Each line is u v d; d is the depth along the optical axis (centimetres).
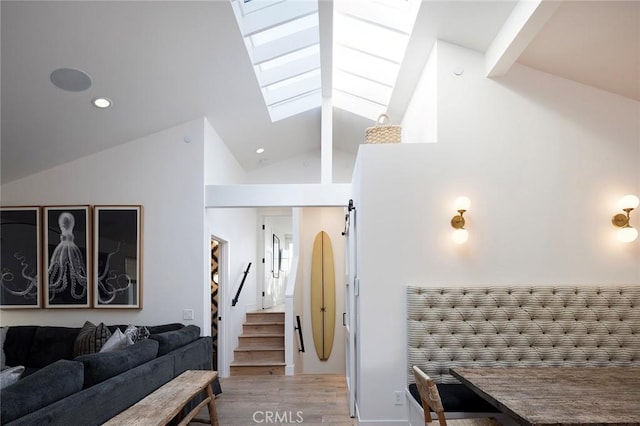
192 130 449
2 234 433
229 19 319
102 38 300
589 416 182
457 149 351
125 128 417
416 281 341
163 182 442
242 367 551
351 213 413
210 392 326
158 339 329
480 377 253
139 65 338
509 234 342
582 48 314
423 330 328
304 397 438
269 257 800
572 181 345
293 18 352
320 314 705
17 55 294
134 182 441
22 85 322
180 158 445
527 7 279
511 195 345
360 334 341
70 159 438
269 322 649
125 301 425
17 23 268
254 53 395
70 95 348
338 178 703
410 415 320
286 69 449
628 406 195
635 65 317
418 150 352
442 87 357
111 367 249
